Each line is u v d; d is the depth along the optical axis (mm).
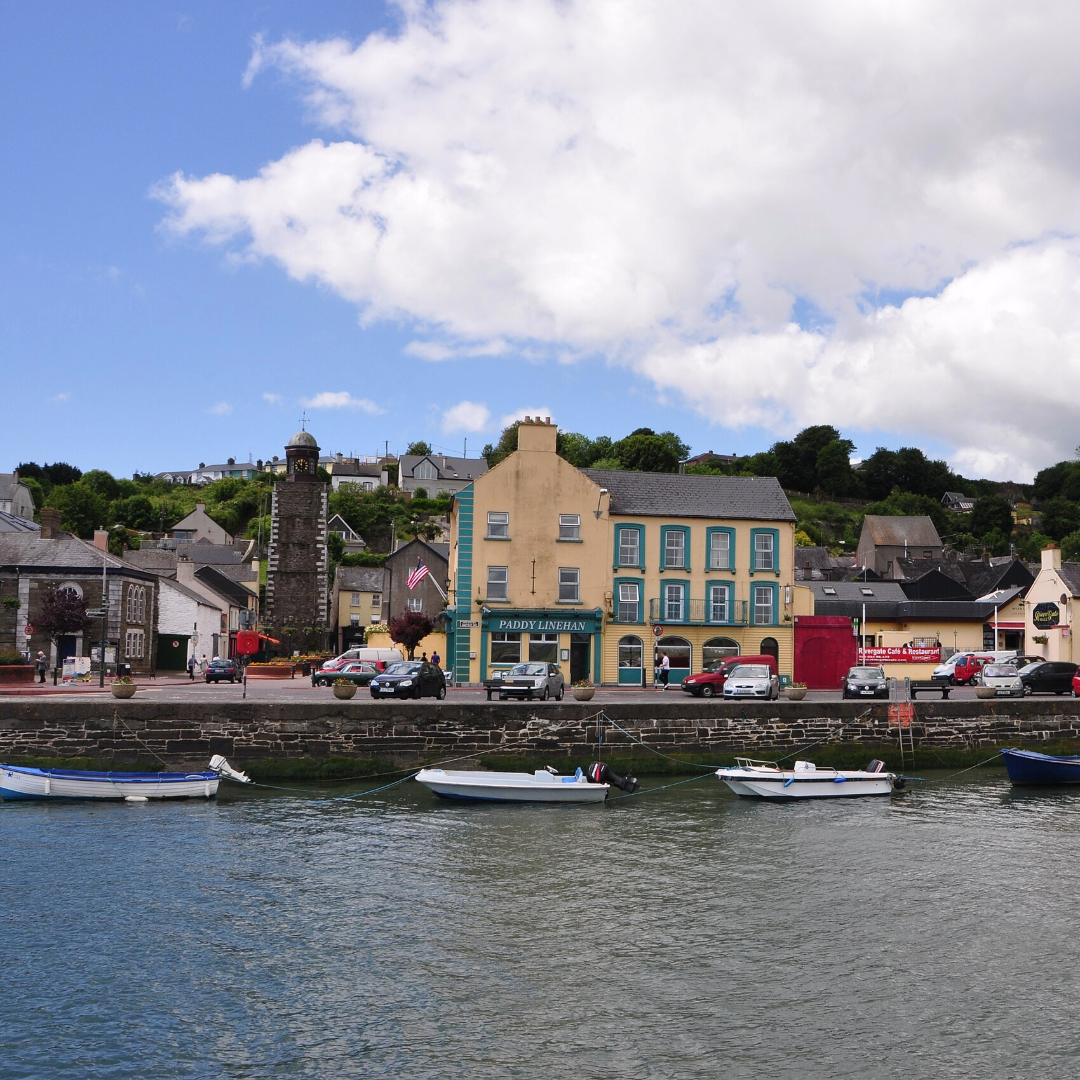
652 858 24359
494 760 33562
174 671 74875
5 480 133250
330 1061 13656
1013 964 17500
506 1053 13945
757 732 35906
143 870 22359
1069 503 169625
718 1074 13430
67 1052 13781
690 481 60125
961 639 70875
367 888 21375
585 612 55281
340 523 140125
